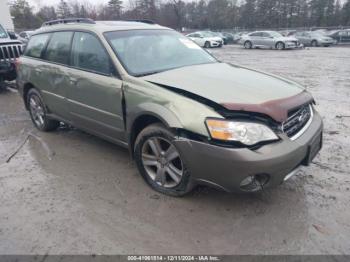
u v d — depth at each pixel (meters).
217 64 3.95
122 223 2.82
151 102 3.04
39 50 4.88
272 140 2.61
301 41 26.58
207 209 2.98
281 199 3.10
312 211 2.91
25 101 5.44
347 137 4.65
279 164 2.58
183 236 2.64
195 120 2.69
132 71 3.45
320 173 3.57
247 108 2.61
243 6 60.12
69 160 4.11
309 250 2.46
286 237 2.60
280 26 59.72
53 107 4.70
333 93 7.76
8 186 3.50
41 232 2.73
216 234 2.65
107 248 2.53
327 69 12.16
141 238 2.63
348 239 2.56
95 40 3.79
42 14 57.03
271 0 58.94
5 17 20.91
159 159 3.16
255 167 2.53
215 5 55.91
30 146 4.64
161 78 3.23
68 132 5.19
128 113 3.31
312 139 2.92
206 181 2.80
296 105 2.83
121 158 4.12
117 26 4.02
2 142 4.84
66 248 2.54
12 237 2.68
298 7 59.03
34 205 3.12
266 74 3.60
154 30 4.21
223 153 2.57
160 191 3.24
